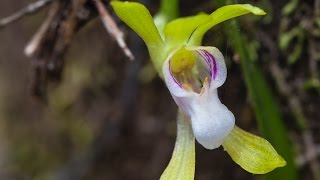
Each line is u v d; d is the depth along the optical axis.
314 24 0.12
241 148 0.09
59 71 0.13
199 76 0.10
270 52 0.12
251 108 0.13
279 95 0.12
